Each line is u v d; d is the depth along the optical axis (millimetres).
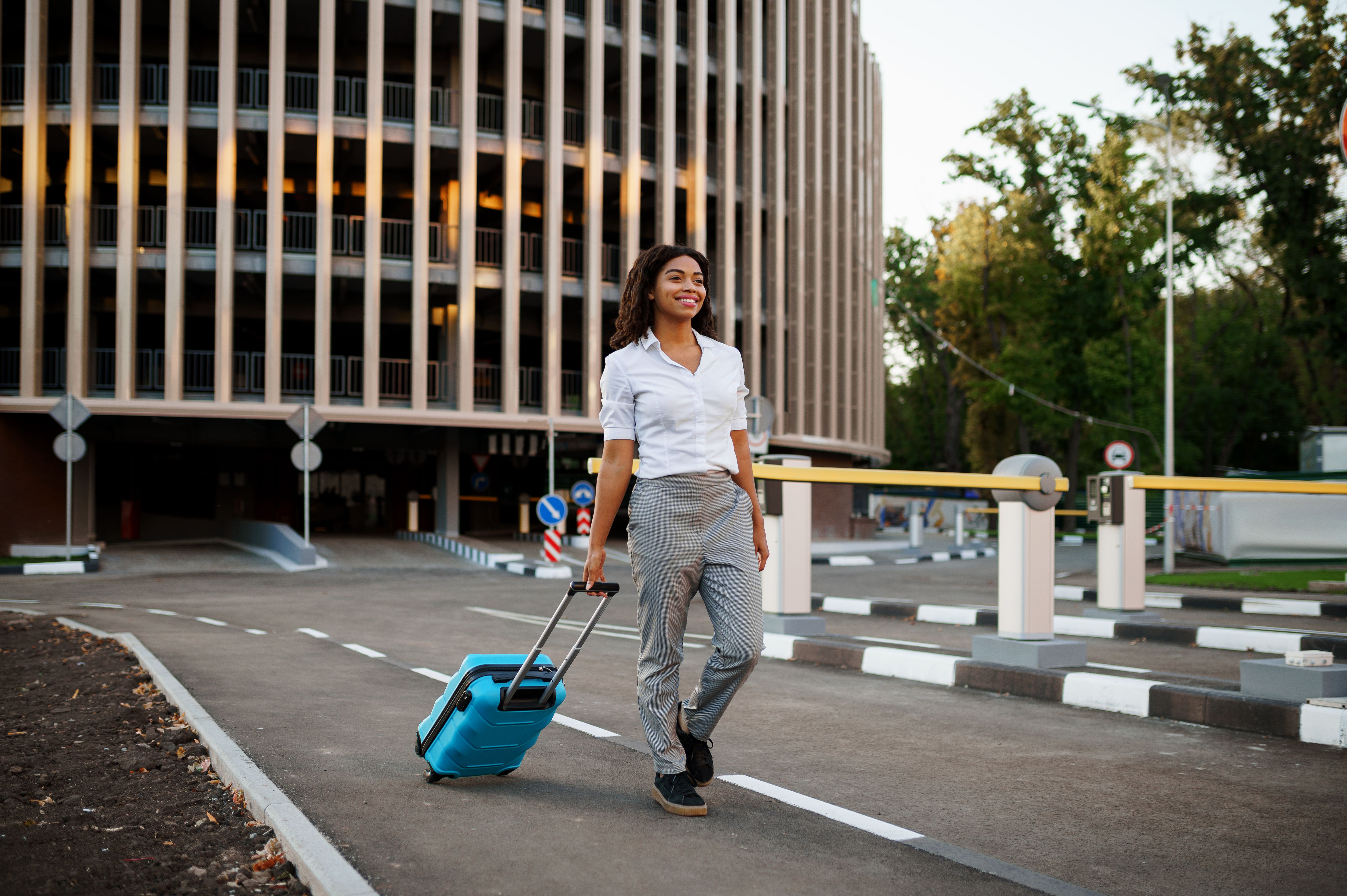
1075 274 44250
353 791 3986
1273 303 51750
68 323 25438
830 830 3574
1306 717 5281
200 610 13633
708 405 3570
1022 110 44156
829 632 10531
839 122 36125
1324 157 31172
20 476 25969
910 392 69375
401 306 29656
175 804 4008
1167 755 4949
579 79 32844
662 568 3539
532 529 36562
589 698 6508
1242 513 20844
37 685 6949
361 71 30125
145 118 25734
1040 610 7246
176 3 25719
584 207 29031
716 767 4586
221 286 25656
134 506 30016
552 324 28312
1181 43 33625
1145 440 47875
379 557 24844
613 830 3480
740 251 33438
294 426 22047
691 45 30906
